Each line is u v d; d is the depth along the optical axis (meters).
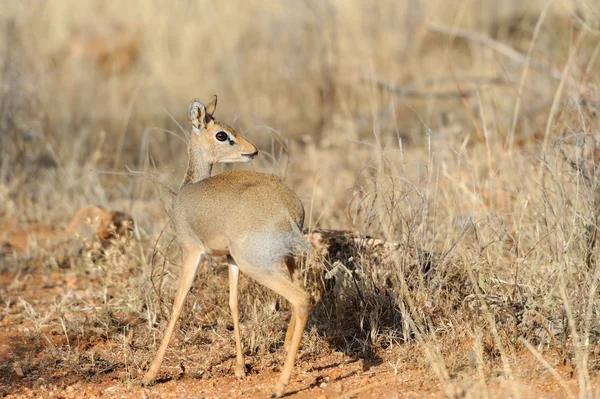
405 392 7.93
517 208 11.08
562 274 8.60
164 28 22.16
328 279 9.99
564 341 8.23
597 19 13.14
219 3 23.03
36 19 23.45
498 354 8.52
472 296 9.19
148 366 9.05
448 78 18.17
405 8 22.97
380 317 9.42
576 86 11.80
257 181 8.38
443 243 10.68
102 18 24.69
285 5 23.02
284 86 21.17
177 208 8.77
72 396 8.41
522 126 15.39
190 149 9.66
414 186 9.89
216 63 21.88
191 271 8.69
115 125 19.42
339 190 14.23
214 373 8.86
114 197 14.84
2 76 16.58
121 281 11.02
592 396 7.33
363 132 18.00
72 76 21.91
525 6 22.28
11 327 10.34
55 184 15.45
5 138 15.97
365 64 20.58
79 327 9.94
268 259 7.95
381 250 9.98
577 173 9.81
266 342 9.41
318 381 8.42
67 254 12.68
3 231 14.11
